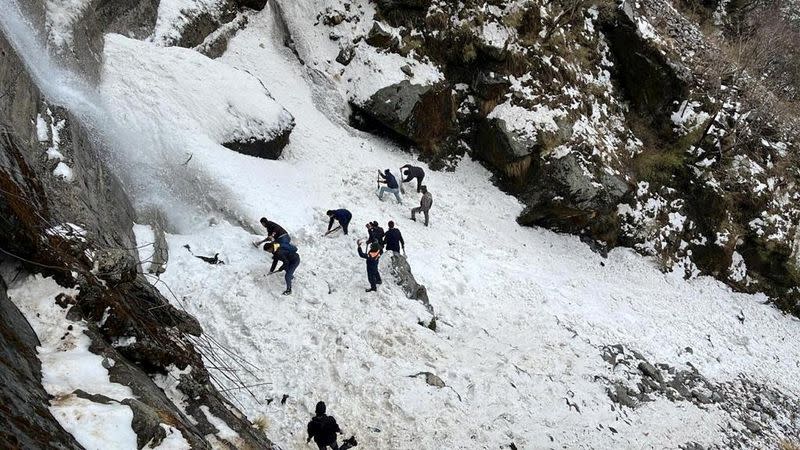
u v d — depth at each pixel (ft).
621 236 63.62
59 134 29.78
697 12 97.91
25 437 13.53
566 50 67.05
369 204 52.31
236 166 46.26
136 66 45.68
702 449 38.65
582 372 40.83
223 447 22.11
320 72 61.16
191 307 35.12
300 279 39.34
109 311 22.06
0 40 26.61
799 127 76.95
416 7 63.46
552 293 50.83
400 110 59.26
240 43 59.62
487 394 36.01
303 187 50.34
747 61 76.59
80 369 18.69
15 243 19.99
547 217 61.36
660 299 59.77
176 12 53.11
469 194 61.21
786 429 45.62
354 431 31.24
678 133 68.44
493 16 64.59
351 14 63.16
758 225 67.36
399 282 41.09
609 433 36.83
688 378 46.44
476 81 64.13
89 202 28.94
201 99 47.39
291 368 33.58
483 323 43.50
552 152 60.64
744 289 66.80
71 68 38.14
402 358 36.37
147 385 20.51
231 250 39.96
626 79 70.59
